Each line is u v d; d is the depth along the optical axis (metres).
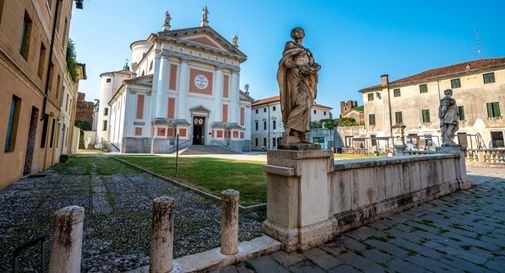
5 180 7.18
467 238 3.84
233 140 37.56
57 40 12.06
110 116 45.06
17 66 7.09
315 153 3.63
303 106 3.75
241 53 40.41
